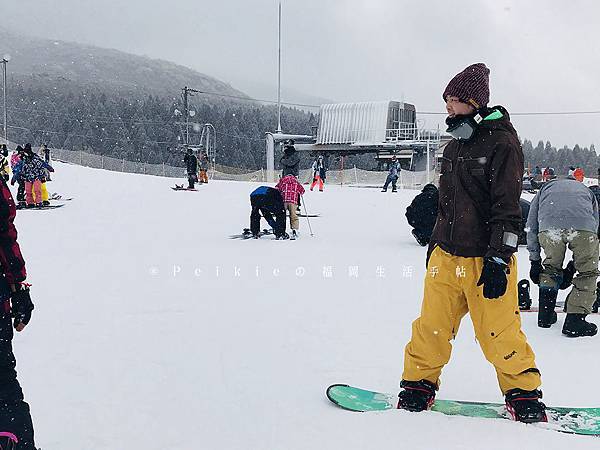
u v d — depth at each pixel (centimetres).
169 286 657
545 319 507
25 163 1609
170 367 390
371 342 450
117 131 10456
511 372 304
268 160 5003
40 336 458
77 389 351
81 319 509
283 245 1003
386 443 279
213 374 378
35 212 1513
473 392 352
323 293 629
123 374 376
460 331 480
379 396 337
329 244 1021
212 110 10544
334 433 291
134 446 281
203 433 294
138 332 471
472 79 306
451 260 310
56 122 10669
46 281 678
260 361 404
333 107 5062
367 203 1962
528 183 3209
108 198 1934
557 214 489
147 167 5697
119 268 768
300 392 348
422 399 315
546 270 509
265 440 286
